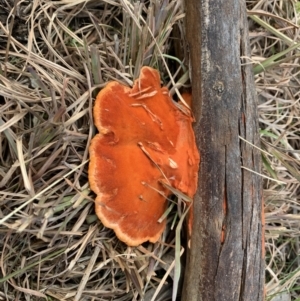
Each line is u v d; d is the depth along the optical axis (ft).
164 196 0.52
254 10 0.61
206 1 0.50
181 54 0.56
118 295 0.57
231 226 0.50
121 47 0.55
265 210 0.63
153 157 0.50
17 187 0.49
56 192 0.50
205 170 0.51
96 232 0.52
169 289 0.58
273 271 0.66
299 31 0.64
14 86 0.49
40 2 0.53
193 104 0.52
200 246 0.51
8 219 0.48
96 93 0.51
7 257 0.50
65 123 0.48
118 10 0.57
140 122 0.50
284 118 0.67
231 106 0.50
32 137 0.46
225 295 0.51
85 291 0.54
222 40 0.50
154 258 0.54
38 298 0.53
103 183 0.48
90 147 0.49
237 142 0.51
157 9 0.54
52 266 0.52
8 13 0.52
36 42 0.53
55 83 0.50
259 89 0.63
